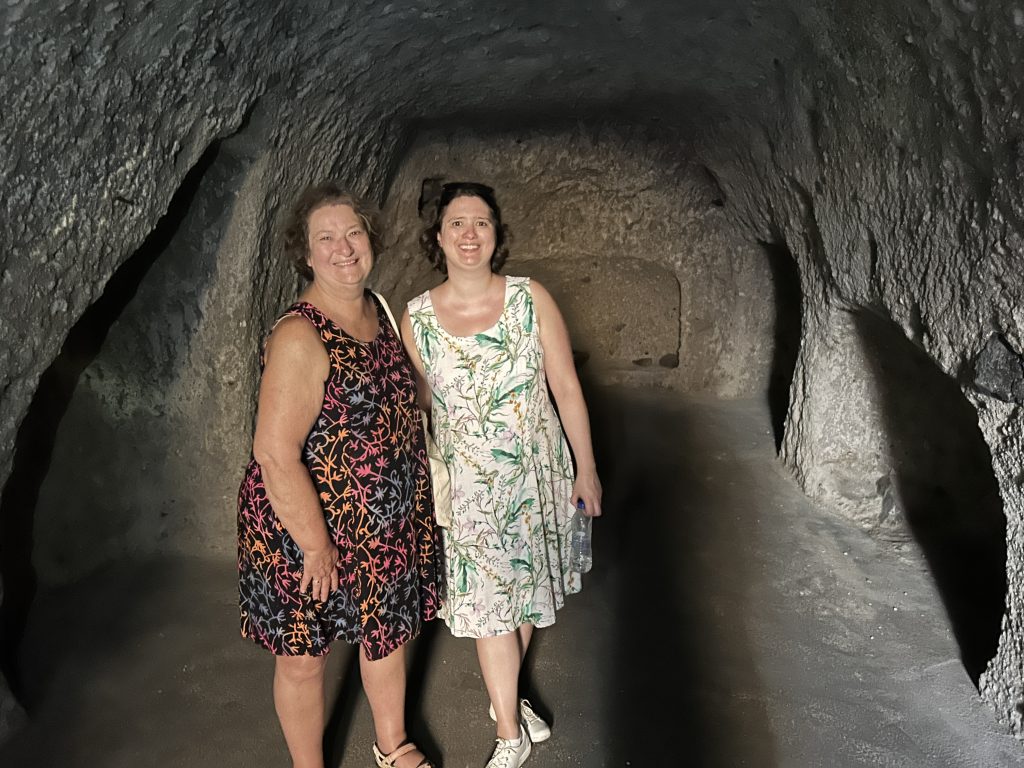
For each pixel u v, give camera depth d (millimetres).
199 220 2658
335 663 2439
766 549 3092
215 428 2924
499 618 1947
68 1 1523
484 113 3676
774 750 2123
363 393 1681
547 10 2535
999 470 2100
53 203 1820
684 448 3979
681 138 4066
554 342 1948
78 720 2236
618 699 2322
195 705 2297
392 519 1758
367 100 2932
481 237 1805
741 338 4570
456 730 2211
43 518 2787
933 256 2191
